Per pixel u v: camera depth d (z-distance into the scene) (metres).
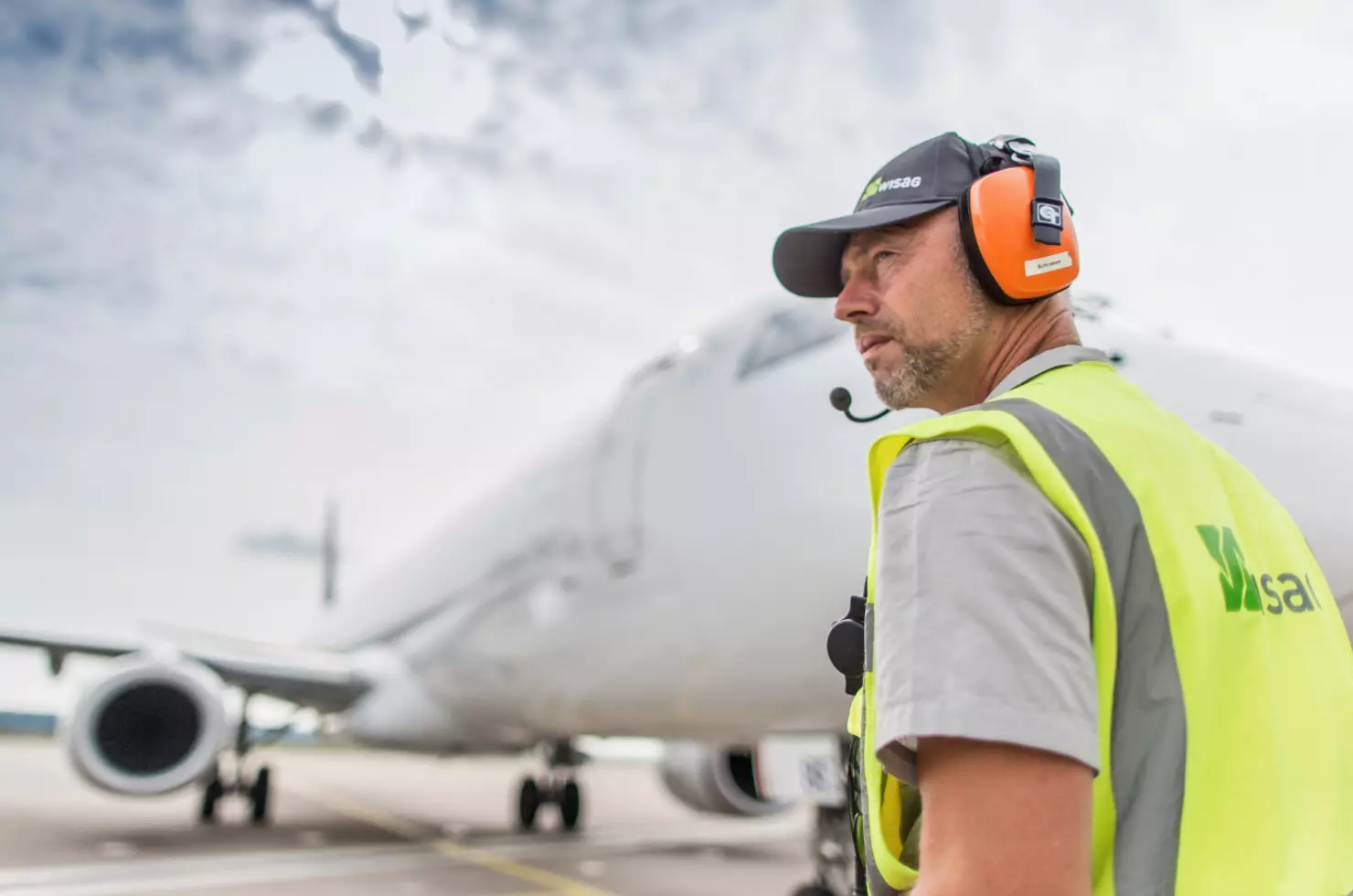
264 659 8.43
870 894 0.85
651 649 4.27
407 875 6.17
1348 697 0.86
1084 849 0.62
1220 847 0.68
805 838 9.09
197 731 6.82
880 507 0.78
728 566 3.71
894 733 0.67
